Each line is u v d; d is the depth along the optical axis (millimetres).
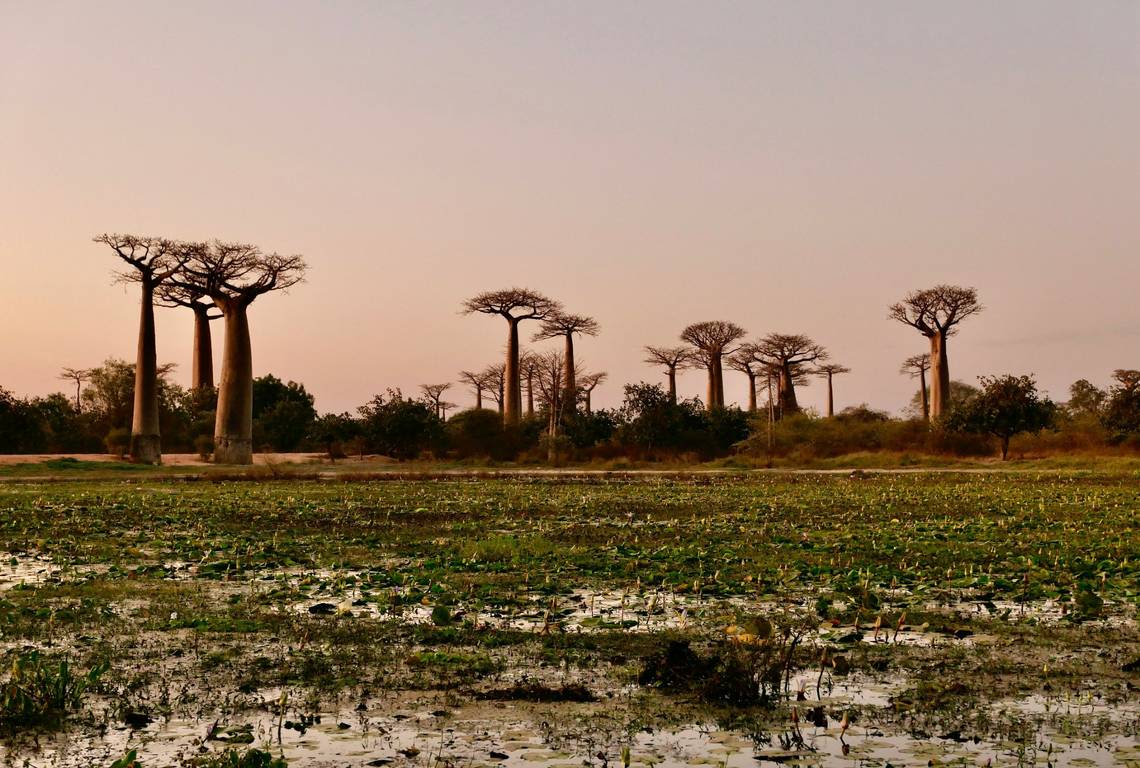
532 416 66750
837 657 7324
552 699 6566
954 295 71562
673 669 6930
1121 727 5887
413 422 58625
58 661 7633
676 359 90875
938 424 53406
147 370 50031
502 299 77562
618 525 18344
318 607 9695
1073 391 75250
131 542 15836
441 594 10438
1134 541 14695
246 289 52250
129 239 49156
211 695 6680
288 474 40062
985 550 13820
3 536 16938
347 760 5371
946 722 5996
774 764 5277
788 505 22766
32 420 59500
